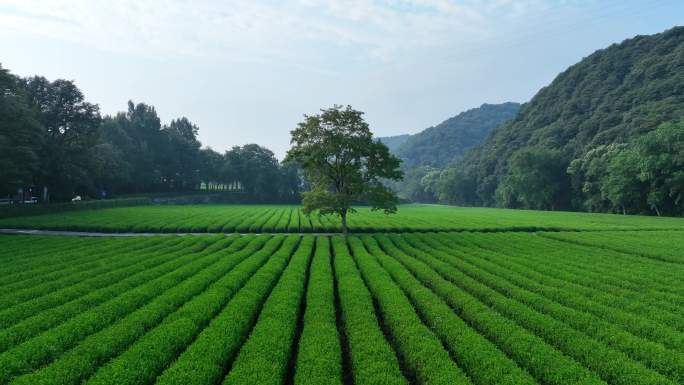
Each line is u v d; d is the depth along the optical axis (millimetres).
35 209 62000
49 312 15203
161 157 119188
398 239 40500
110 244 34312
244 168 139500
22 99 54094
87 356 11391
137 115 121750
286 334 13148
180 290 18375
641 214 87812
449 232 50812
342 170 44188
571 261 28578
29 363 11156
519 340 13000
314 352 11828
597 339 13727
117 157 96250
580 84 138750
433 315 15727
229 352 12086
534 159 115062
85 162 73125
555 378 10586
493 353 11977
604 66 134125
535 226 55688
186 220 59594
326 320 14992
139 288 18688
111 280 21000
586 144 113000
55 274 21891
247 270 22922
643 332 14188
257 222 58375
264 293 18906
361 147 42156
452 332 13867
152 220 58281
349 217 74312
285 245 35281
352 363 12422
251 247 33094
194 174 132125
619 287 20766
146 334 13016
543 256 30750
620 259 30047
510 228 54250
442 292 19625
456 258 28719
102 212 71062
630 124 99312
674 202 78688
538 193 114562
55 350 11922
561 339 13312
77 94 74375
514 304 17016
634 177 80562
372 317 15344
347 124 42906
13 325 14281
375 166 44094
